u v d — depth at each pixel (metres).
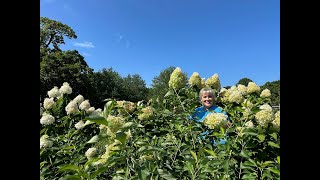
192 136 2.61
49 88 28.62
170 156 2.35
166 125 3.18
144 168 1.70
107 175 2.27
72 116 4.11
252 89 4.31
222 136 2.38
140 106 3.06
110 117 1.83
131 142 1.97
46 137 2.64
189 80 4.15
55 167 2.56
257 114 2.41
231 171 2.13
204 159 2.03
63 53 31.31
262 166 2.05
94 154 2.40
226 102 4.01
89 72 32.91
